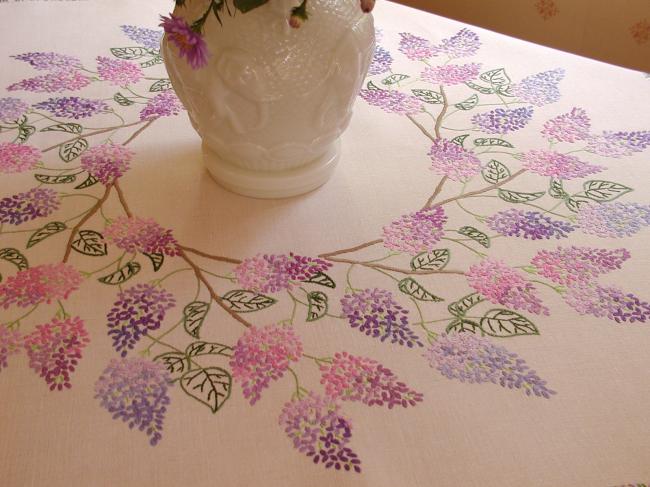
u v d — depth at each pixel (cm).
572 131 98
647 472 55
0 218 80
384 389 61
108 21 125
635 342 67
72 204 83
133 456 55
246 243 78
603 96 106
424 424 58
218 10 69
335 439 57
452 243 79
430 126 100
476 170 91
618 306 71
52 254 75
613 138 96
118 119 99
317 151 83
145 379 62
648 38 194
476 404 60
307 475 54
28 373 62
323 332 67
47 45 116
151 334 66
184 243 78
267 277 74
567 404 60
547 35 211
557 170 90
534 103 104
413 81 111
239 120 75
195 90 73
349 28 72
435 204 85
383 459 56
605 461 56
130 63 112
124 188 86
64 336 66
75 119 98
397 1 225
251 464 55
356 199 85
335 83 73
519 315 69
